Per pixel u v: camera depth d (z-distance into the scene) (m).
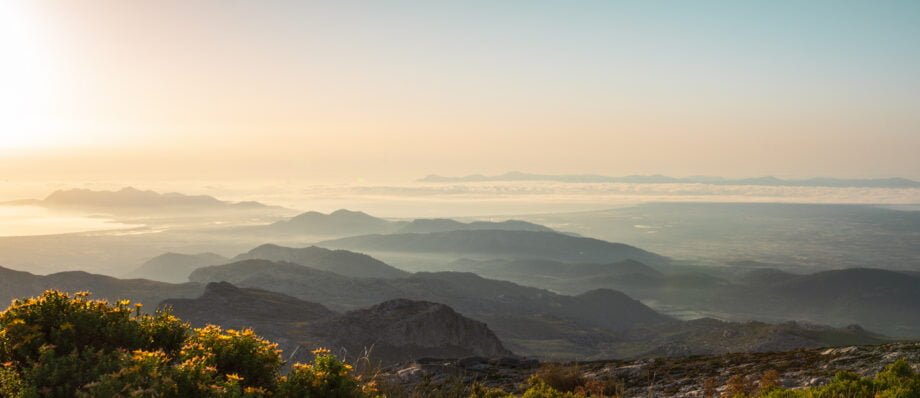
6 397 7.96
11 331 8.52
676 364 19.12
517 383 18.47
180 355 9.05
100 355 8.29
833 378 12.67
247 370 9.25
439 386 17.73
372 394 10.01
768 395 11.95
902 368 11.88
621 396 14.78
